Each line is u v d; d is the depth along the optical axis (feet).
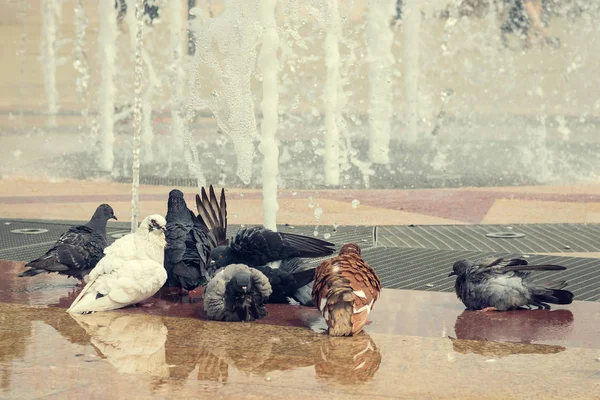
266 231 19.95
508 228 30.96
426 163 48.47
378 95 50.60
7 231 30.07
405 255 26.35
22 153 52.49
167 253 20.42
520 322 18.80
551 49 82.48
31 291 21.48
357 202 31.99
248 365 15.64
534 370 15.47
